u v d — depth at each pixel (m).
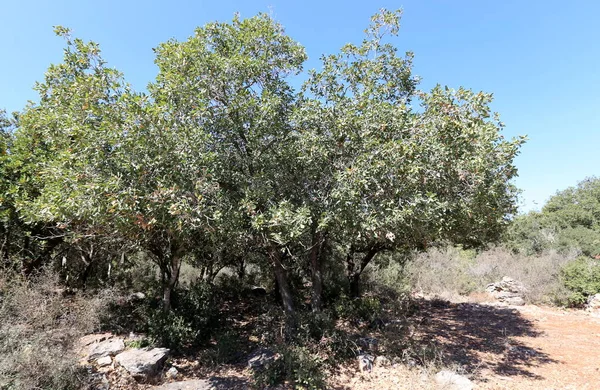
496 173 6.17
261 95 7.14
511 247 23.22
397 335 7.96
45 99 7.28
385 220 5.30
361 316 9.48
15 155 7.44
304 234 7.07
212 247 8.14
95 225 5.94
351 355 6.96
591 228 23.69
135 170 5.11
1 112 9.23
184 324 7.61
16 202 6.29
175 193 4.97
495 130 5.96
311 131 6.67
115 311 8.45
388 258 16.08
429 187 5.74
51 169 5.43
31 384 4.49
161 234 7.02
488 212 6.95
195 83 6.68
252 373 6.32
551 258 16.44
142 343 6.99
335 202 6.03
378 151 5.48
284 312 8.23
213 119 6.86
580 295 12.23
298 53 7.83
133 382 5.80
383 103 6.28
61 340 5.68
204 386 5.91
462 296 14.66
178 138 5.45
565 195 28.11
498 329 9.72
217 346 7.40
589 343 8.45
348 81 7.68
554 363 7.02
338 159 6.40
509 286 14.23
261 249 8.05
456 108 5.65
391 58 7.97
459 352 7.68
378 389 5.77
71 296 8.43
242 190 6.52
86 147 5.06
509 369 6.68
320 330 7.21
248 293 13.33
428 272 16.05
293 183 7.20
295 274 12.83
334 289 11.88
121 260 10.62
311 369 5.95
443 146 5.43
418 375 6.13
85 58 6.20
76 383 5.04
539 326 10.08
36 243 8.92
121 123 5.28
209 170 5.74
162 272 9.23
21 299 6.12
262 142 7.41
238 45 7.58
